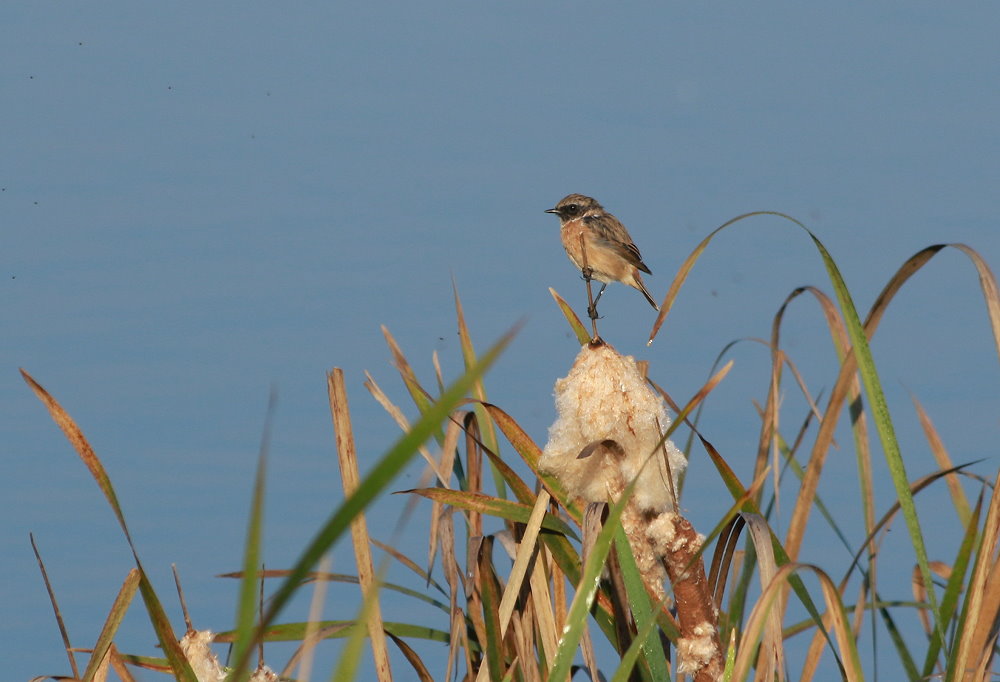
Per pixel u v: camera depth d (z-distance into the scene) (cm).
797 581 760
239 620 360
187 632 755
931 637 899
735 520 775
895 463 702
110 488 632
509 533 837
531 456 854
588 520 731
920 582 1011
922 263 783
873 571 879
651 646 695
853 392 908
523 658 826
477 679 799
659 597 780
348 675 361
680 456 820
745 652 590
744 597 880
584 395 808
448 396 266
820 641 853
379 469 265
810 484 865
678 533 776
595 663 786
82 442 628
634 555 779
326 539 269
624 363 823
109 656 775
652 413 807
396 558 943
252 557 363
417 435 265
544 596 816
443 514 870
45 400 630
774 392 927
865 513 895
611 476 797
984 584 680
